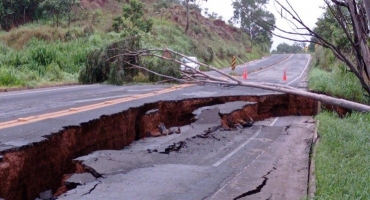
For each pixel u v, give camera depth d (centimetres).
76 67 2544
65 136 816
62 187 657
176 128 1223
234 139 1095
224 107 1352
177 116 1355
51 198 646
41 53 2473
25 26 3416
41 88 1833
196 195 614
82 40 3161
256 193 639
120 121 1031
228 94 1570
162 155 888
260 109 1560
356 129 1061
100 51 2089
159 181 675
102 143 952
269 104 1596
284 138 1135
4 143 688
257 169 787
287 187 673
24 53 2488
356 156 800
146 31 3753
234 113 1312
